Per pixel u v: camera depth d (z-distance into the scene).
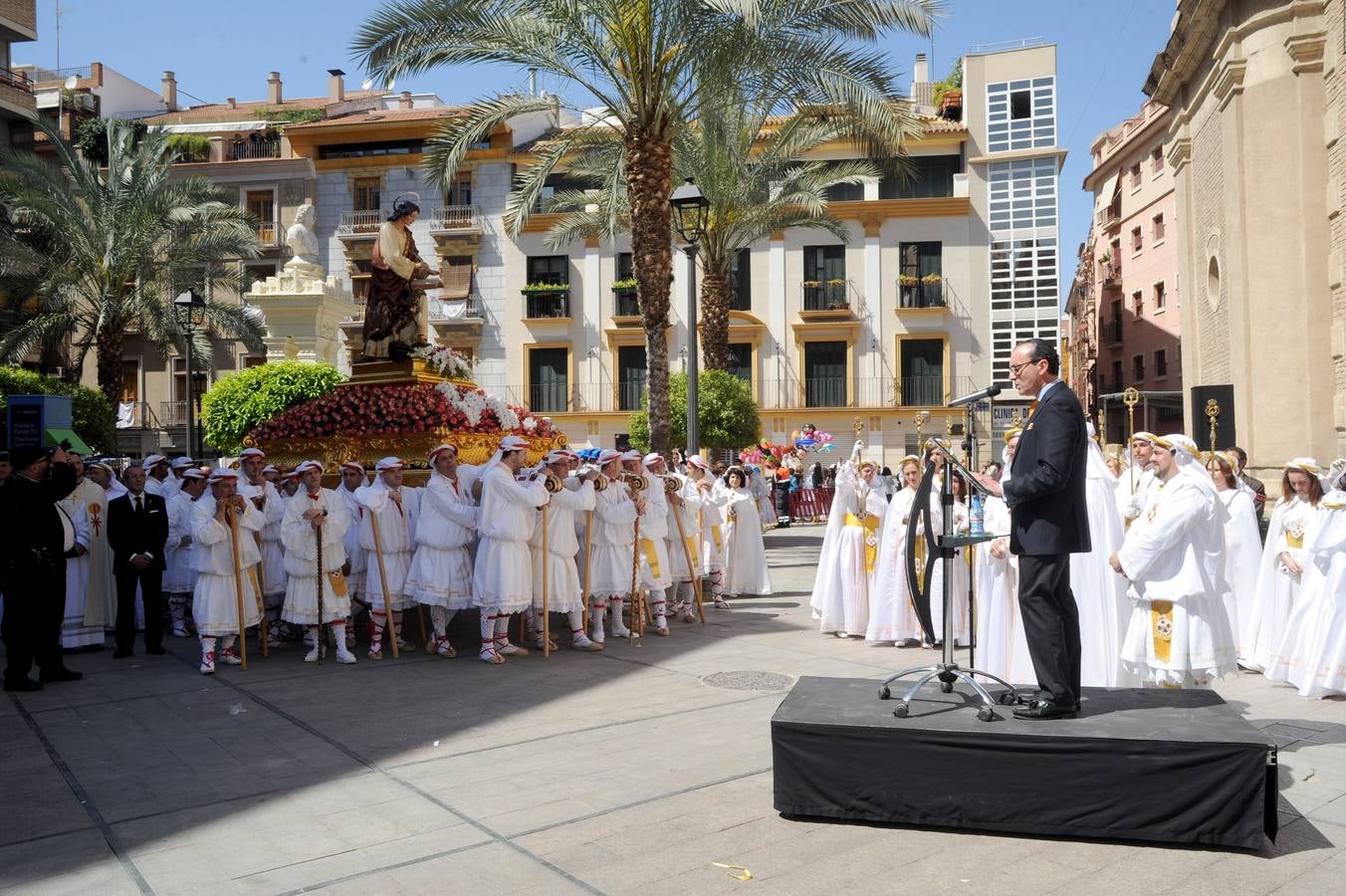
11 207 31.94
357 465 10.18
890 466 37.97
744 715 7.20
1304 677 7.59
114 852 4.75
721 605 12.71
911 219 38.25
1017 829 4.78
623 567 10.10
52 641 8.45
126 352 41.19
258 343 31.36
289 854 4.70
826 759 5.01
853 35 15.38
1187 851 4.60
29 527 8.24
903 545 9.79
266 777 5.87
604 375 39.69
